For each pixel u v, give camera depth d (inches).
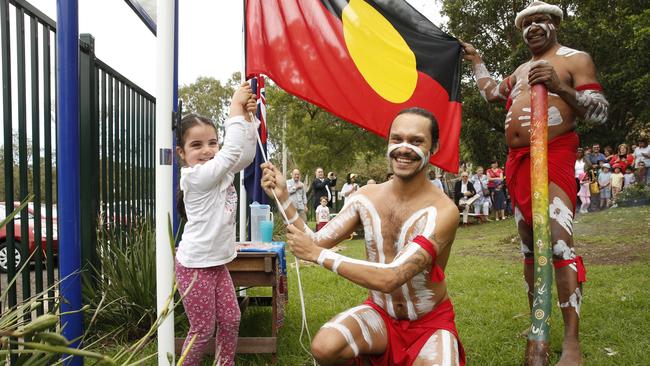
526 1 761.6
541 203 116.3
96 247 175.2
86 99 163.8
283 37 139.3
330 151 938.7
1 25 116.7
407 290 100.1
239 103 118.6
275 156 1336.1
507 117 152.7
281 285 165.6
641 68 687.7
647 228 411.8
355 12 147.6
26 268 129.5
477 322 178.4
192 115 128.3
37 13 132.1
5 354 44.2
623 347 149.1
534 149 119.6
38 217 134.8
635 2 727.1
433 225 95.1
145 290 168.7
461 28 819.4
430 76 154.5
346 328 95.9
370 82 146.0
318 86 141.1
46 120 139.9
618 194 579.5
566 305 136.7
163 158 106.3
